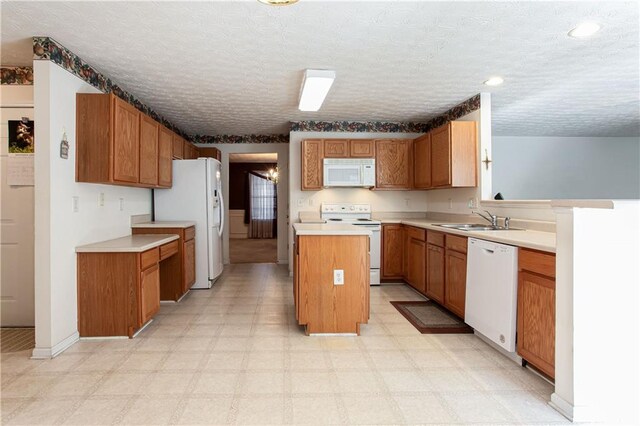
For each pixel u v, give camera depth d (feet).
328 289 9.93
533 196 21.76
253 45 8.87
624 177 21.95
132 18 7.55
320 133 17.31
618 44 8.89
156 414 6.21
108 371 7.78
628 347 6.22
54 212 8.61
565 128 19.53
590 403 6.14
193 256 14.78
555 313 6.74
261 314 11.80
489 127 12.93
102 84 10.75
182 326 10.65
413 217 17.92
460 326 10.67
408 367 8.00
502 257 8.46
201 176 15.19
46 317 8.46
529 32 8.25
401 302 13.25
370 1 6.95
